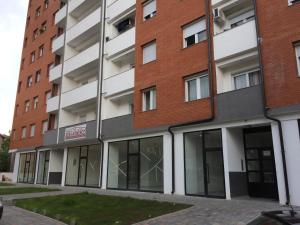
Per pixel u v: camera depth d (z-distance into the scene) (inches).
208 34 578.9
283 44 463.8
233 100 513.0
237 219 332.2
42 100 1197.1
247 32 517.7
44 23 1346.0
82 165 912.3
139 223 349.4
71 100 953.5
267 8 492.7
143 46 738.2
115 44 826.8
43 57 1268.5
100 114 816.3
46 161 1090.7
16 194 684.7
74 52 1088.2
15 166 1300.4
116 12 855.7
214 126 540.7
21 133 1318.9
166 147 623.8
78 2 1051.9
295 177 424.8
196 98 594.2
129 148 725.3
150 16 745.0
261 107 473.7
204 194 539.2
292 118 439.8
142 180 674.2
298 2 458.6
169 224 333.4
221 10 581.6
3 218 411.5
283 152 439.2
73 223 366.6
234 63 543.5
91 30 959.6
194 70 594.2
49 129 1083.9
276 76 462.9
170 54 652.1
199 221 336.2
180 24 647.1
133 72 741.3
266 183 506.6
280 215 131.8
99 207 463.8
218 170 525.7
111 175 764.6
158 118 646.5
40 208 478.6
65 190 762.8
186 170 578.2
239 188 514.0
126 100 810.8
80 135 866.8
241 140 546.0
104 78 840.3
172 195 575.5
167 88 641.0
